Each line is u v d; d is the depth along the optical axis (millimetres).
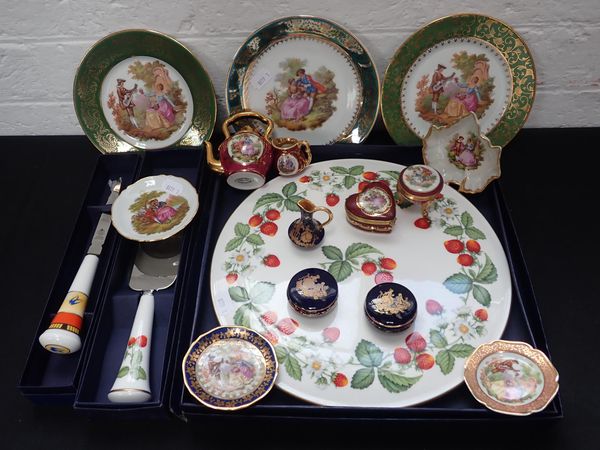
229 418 929
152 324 1049
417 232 1137
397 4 1156
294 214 1177
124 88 1269
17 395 1022
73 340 1004
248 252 1120
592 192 1258
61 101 1378
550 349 1036
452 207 1173
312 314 1006
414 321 1013
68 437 968
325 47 1201
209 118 1287
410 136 1283
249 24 1201
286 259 1109
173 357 969
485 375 932
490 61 1201
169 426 973
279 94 1262
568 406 966
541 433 940
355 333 1004
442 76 1226
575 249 1172
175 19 1192
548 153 1327
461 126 1210
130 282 1110
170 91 1274
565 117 1363
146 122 1311
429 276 1074
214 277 1090
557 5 1146
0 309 1146
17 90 1346
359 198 1121
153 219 1159
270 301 1052
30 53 1262
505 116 1256
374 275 1078
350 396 929
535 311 1001
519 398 898
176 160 1299
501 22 1145
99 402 973
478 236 1126
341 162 1266
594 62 1243
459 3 1156
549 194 1257
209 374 943
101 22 1202
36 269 1213
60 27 1210
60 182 1367
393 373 954
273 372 939
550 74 1274
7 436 973
